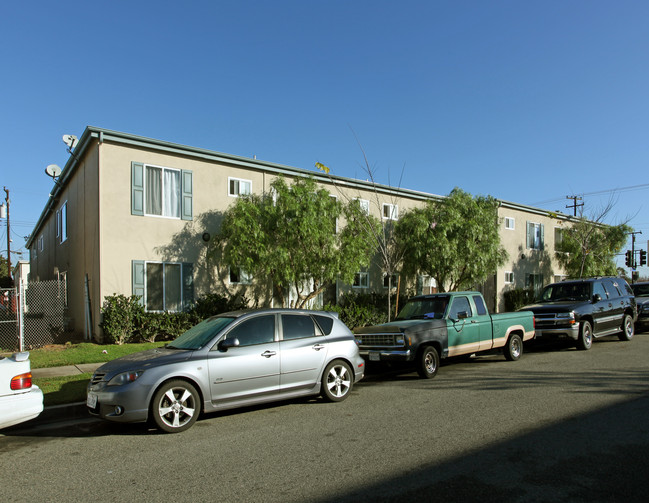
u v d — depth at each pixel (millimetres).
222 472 4910
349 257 15500
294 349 7512
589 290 14625
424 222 18812
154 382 6270
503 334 11492
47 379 9109
